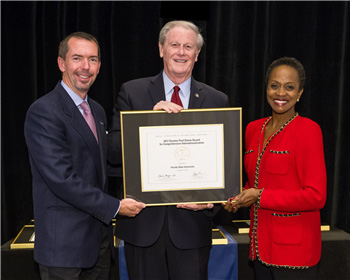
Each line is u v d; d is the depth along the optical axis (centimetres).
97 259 157
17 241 206
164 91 155
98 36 248
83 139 146
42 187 149
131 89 155
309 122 138
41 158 139
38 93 251
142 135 142
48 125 140
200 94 154
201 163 145
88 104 162
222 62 253
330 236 220
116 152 152
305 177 133
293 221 136
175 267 152
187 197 146
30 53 241
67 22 247
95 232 153
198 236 151
